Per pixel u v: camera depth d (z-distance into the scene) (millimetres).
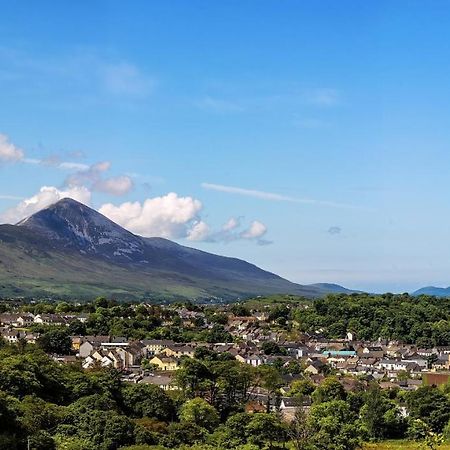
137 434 185375
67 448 168750
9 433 164000
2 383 196875
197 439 197375
